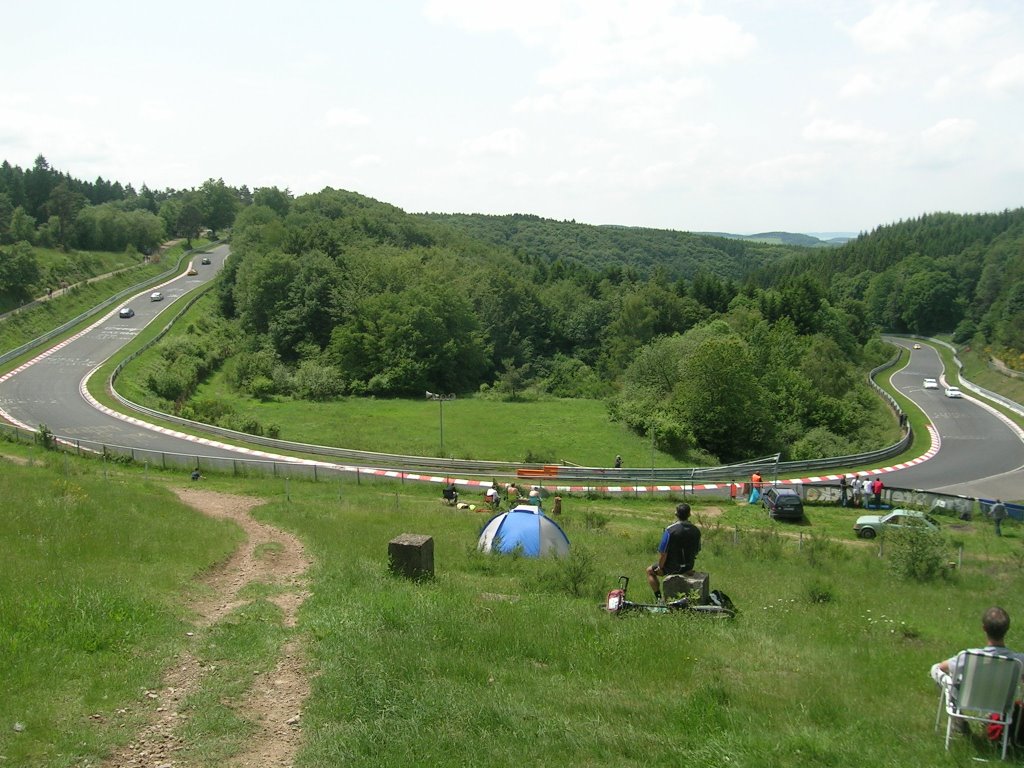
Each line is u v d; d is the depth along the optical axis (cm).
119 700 794
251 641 1010
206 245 17725
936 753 692
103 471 3588
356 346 8956
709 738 706
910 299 16338
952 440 6750
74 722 734
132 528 1808
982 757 686
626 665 931
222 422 5856
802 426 7100
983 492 4912
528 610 1190
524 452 5775
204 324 10012
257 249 11388
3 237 12388
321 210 16450
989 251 16975
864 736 726
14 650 873
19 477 2434
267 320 10012
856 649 1095
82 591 1120
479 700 791
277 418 6800
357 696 805
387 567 1509
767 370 7631
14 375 6788
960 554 2431
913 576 2130
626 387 7869
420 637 1006
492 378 10706
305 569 1622
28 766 648
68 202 13438
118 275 12000
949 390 9169
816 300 11212
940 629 1322
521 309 11769
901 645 1166
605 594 1432
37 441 4047
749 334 9150
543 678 888
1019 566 2362
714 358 6444
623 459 5788
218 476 4147
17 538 1534
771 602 1512
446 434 6331
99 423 5447
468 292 11512
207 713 771
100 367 7156
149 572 1384
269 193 16762
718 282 12569
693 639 1041
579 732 716
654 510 4000
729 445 6481
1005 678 710
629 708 786
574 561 1552
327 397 8212
